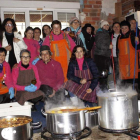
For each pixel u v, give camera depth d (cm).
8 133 188
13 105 273
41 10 476
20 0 457
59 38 345
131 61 367
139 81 390
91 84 295
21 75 300
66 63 339
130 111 213
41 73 310
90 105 322
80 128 207
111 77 405
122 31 375
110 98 213
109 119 215
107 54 378
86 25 402
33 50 365
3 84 319
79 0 495
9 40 333
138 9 476
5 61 310
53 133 212
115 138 215
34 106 318
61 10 488
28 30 366
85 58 307
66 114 202
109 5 507
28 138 200
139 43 364
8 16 463
